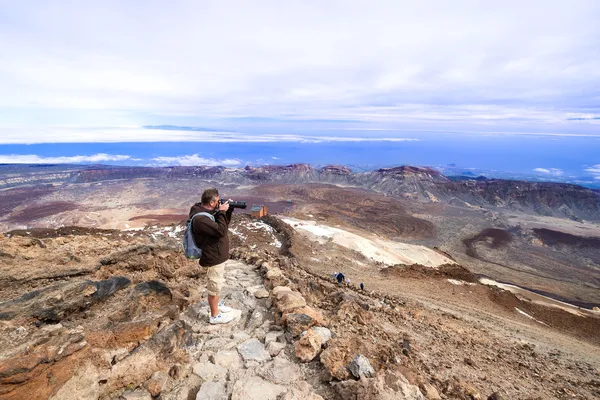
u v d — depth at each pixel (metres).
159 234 42.56
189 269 10.13
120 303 6.26
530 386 8.98
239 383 4.70
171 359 5.16
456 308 29.70
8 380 3.38
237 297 8.34
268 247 56.62
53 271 7.54
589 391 10.27
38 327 4.99
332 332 6.28
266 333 6.35
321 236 79.94
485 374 8.66
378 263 61.44
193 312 7.20
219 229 6.10
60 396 3.80
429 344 9.95
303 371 5.14
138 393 4.36
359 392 4.36
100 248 10.15
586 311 64.56
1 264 7.81
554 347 20.75
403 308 17.70
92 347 4.69
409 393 4.39
